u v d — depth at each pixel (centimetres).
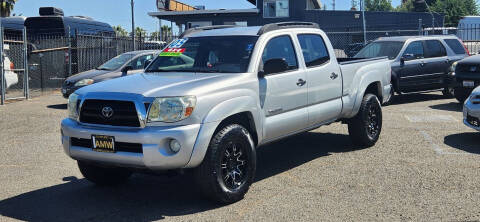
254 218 486
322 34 712
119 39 2095
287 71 623
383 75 824
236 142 526
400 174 629
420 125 981
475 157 710
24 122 1138
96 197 572
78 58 1939
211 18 4391
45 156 788
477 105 808
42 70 1959
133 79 566
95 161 519
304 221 474
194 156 490
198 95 500
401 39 1372
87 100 524
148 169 499
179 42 661
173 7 4575
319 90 670
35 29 2080
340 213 494
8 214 517
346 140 852
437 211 494
